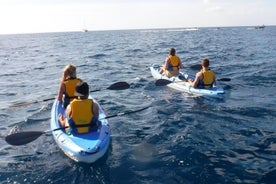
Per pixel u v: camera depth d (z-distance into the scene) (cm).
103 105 629
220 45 2167
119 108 607
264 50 1695
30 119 553
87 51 2011
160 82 675
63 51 2095
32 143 445
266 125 496
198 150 411
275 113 552
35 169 373
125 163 380
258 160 383
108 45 2594
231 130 479
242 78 859
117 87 570
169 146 425
